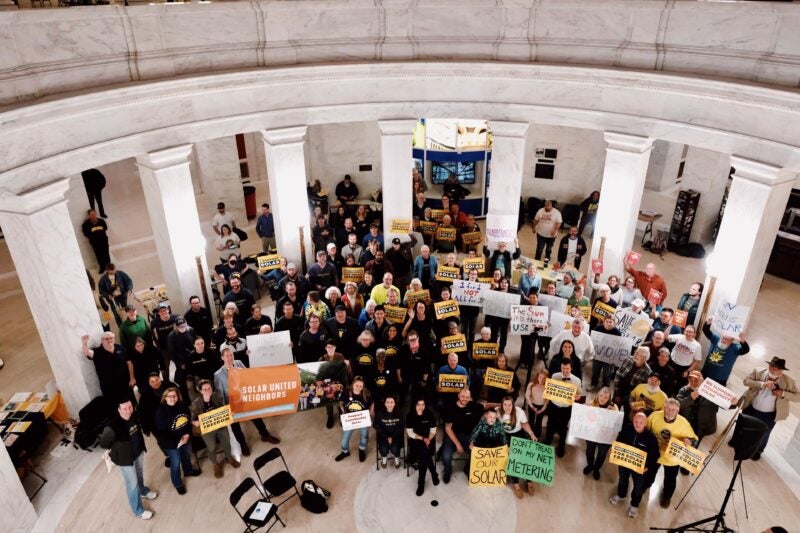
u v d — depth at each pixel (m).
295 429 8.84
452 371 7.95
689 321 9.70
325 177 15.87
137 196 17.20
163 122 8.97
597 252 10.84
